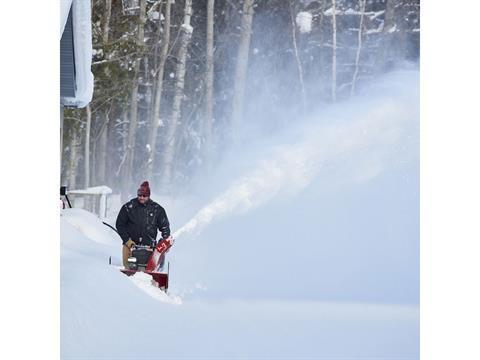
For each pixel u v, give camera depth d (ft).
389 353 71.77
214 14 402.11
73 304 72.13
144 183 105.09
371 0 402.52
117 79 322.96
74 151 326.03
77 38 170.81
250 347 70.08
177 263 139.13
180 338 71.05
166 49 370.94
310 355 68.80
